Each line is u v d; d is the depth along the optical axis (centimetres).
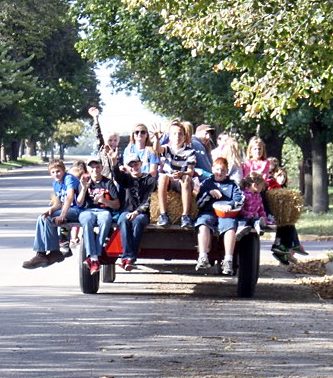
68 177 1578
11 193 5306
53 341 1160
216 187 1508
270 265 1986
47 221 1606
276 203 1725
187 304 1467
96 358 1065
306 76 1634
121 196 1539
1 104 6225
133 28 3525
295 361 1055
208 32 1697
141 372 997
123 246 1516
